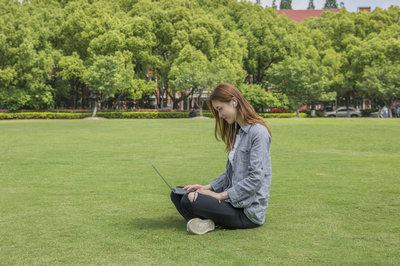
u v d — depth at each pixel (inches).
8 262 98.3
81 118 1601.9
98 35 1576.0
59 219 141.7
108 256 101.2
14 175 249.9
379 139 517.3
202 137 563.5
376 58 1811.0
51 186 211.3
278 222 132.7
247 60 1857.8
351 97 2202.3
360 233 120.0
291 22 2038.6
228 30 1820.9
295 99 1766.7
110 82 1455.5
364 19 2050.9
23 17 1517.0
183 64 1549.0
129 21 1624.0
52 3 1897.1
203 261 96.0
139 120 1284.4
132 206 162.6
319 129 701.9
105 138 551.8
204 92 1718.8
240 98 119.6
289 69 1694.1
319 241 112.0
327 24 2169.0
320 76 1724.9
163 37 1680.6
